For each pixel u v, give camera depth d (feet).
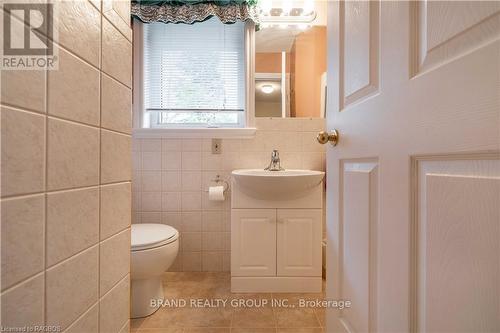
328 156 2.87
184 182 5.80
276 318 4.19
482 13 1.12
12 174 1.10
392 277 1.73
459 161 1.24
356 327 2.23
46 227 1.28
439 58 1.35
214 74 5.95
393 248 1.72
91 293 1.63
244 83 5.91
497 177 1.06
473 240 1.16
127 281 2.07
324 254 5.77
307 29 6.00
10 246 1.10
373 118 1.97
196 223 5.84
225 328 3.95
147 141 5.75
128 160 2.09
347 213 2.43
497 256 1.06
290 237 4.91
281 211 4.91
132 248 3.82
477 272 1.14
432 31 1.39
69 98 1.41
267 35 5.99
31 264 1.20
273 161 5.48
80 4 1.49
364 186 2.10
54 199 1.32
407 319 1.58
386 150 1.80
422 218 1.48
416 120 1.50
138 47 5.71
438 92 1.34
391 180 1.75
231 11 5.51
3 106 1.07
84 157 1.55
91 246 1.62
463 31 1.21
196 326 3.99
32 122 1.19
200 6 5.46
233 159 5.82
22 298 1.16
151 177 5.77
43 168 1.25
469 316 1.17
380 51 1.88
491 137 1.08
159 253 3.99
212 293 4.91
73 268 1.47
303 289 4.93
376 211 1.95
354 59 2.28
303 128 5.89
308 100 6.03
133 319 4.15
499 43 1.04
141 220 5.78
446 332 1.30
